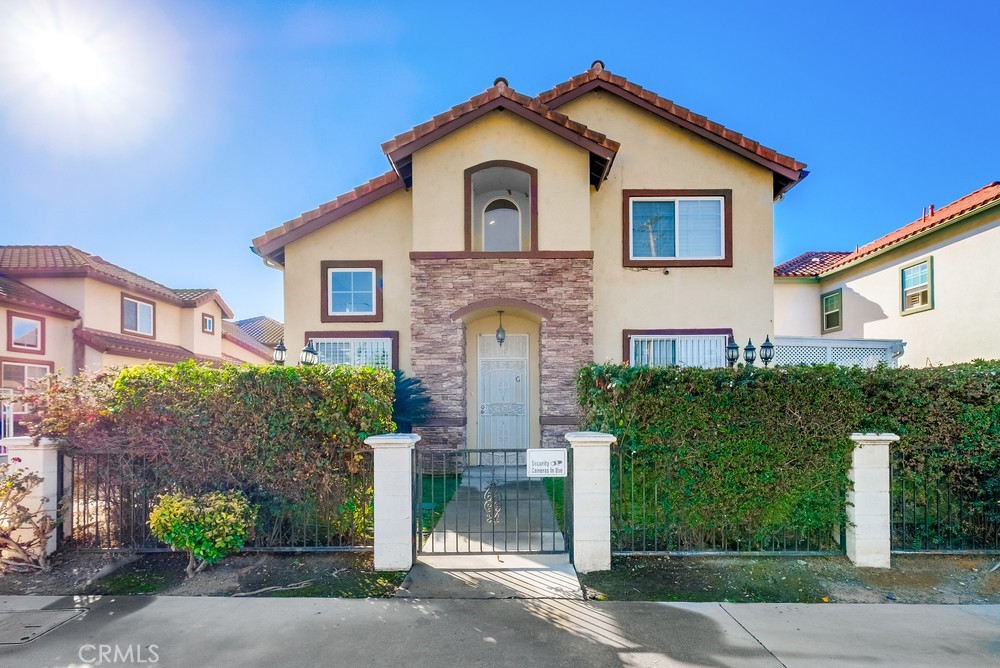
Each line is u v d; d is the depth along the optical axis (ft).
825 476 18.51
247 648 13.34
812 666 12.39
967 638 13.69
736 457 18.63
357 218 38.32
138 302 66.28
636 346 37.37
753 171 37.83
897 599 15.97
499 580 17.22
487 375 39.75
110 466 19.54
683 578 17.21
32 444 18.69
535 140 35.09
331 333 37.68
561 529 22.38
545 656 12.88
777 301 63.00
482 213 39.75
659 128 38.14
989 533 18.83
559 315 34.40
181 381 19.08
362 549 19.25
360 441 19.39
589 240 34.83
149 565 18.38
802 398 18.61
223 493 18.80
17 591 16.78
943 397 18.76
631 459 18.86
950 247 44.80
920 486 18.89
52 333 53.93
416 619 14.76
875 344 43.45
